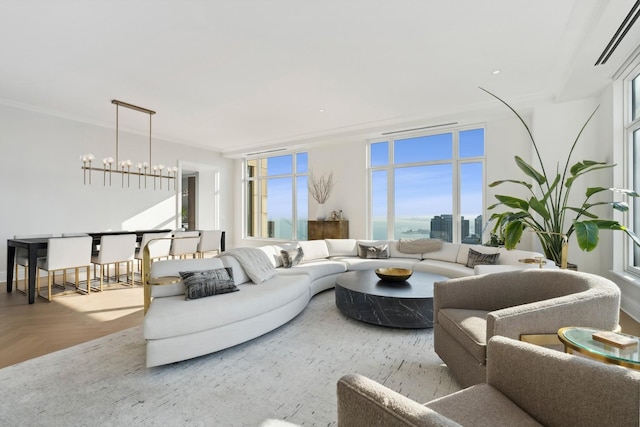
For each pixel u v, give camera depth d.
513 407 1.20
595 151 4.52
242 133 7.09
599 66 3.64
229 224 9.16
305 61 3.74
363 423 0.92
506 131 5.50
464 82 4.36
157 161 7.36
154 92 4.69
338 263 5.00
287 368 2.36
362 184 6.98
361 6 2.77
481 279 2.32
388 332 3.06
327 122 6.25
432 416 0.80
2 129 5.16
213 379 2.21
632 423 0.95
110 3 2.72
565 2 2.73
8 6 2.75
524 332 1.59
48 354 2.58
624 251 3.85
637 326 3.21
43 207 5.59
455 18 2.94
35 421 1.76
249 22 2.99
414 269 4.95
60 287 4.84
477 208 5.84
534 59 3.72
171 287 2.90
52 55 3.61
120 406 1.89
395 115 5.80
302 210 8.16
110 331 3.09
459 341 1.99
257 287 3.21
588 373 1.05
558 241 3.93
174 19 2.94
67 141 5.88
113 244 4.76
